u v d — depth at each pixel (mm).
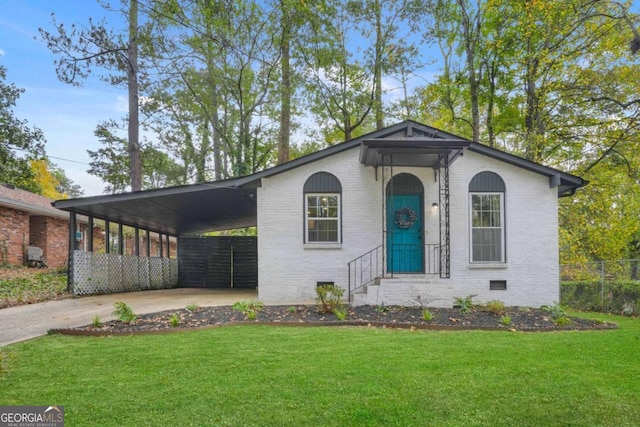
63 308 10133
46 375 4953
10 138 22938
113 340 6746
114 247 25969
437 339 6922
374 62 22016
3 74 22766
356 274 11586
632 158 17781
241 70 20609
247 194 12375
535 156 17609
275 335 7066
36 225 19969
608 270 15180
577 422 3914
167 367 5234
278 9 20141
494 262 11734
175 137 25719
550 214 11836
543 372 5172
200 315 8742
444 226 11688
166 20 18484
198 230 22609
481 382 4785
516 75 19375
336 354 5848
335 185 11812
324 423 3777
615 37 16969
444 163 10938
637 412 4113
